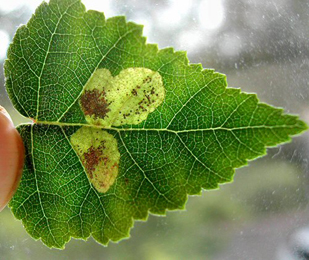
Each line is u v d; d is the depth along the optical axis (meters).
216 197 0.14
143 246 0.14
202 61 0.13
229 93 0.11
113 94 0.11
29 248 0.14
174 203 0.11
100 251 0.14
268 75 0.13
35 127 0.12
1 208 0.12
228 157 0.11
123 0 0.13
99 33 0.11
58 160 0.12
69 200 0.12
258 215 0.13
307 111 0.13
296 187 0.13
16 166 0.12
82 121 0.11
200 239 0.14
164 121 0.11
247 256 0.13
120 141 0.11
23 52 0.11
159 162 0.11
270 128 0.10
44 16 0.11
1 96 0.13
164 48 0.11
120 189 0.11
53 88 0.11
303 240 0.13
